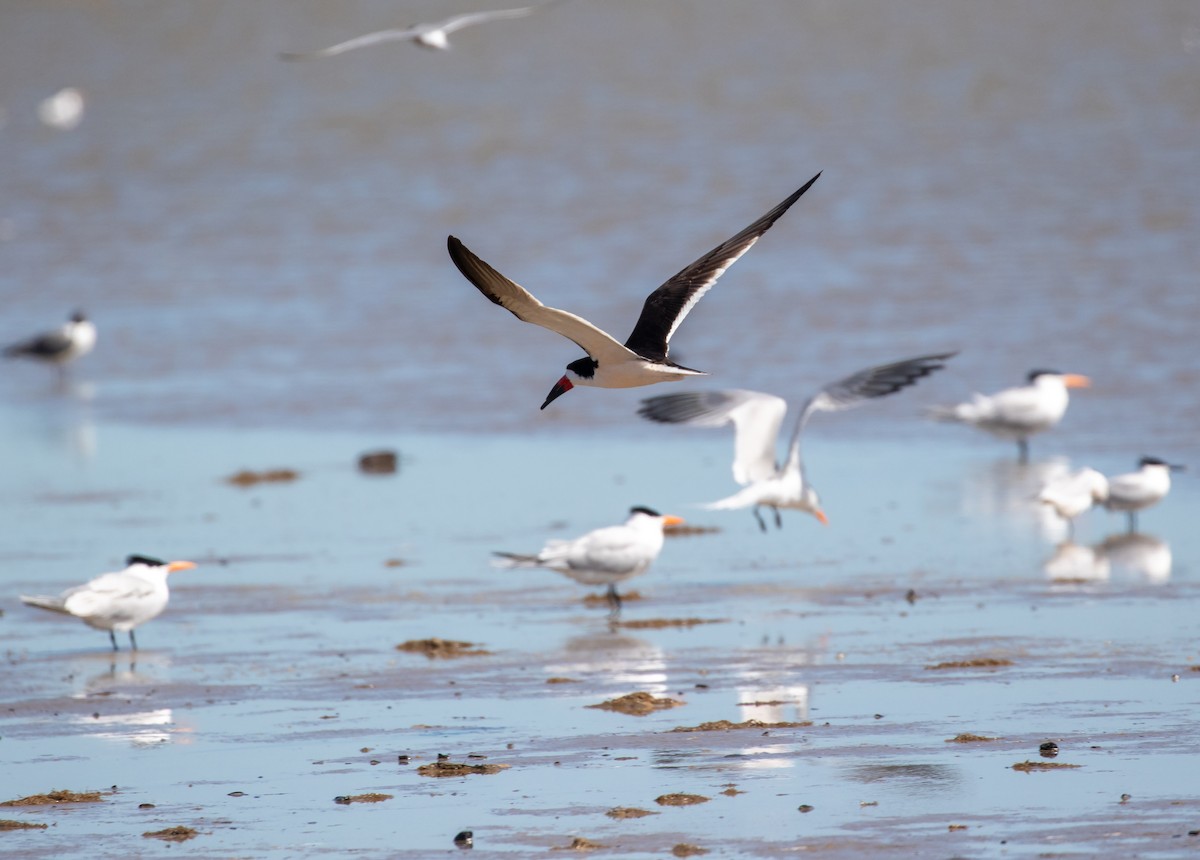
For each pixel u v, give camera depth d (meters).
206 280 38.91
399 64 72.25
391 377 28.25
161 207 48.66
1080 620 13.75
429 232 42.91
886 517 18.44
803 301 31.97
